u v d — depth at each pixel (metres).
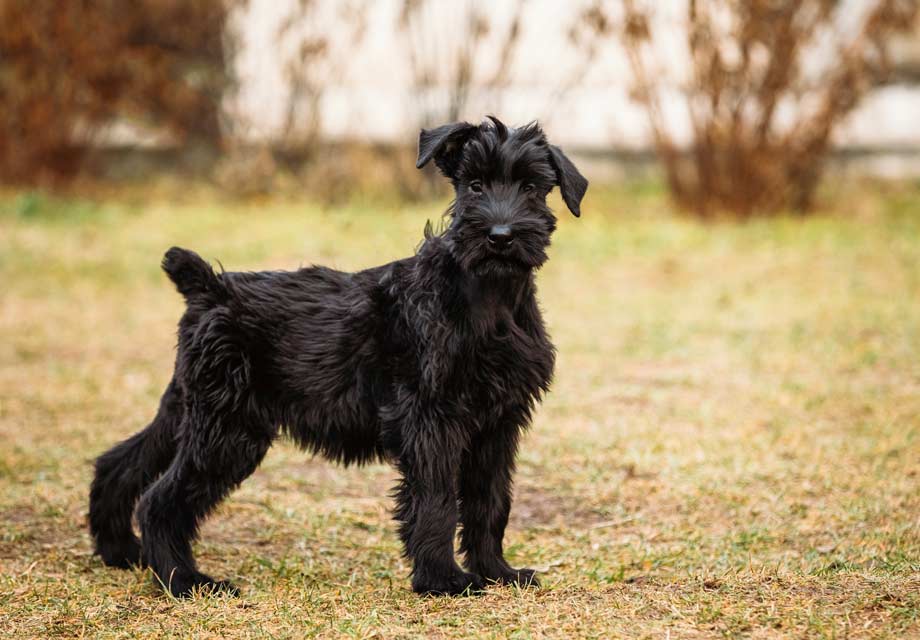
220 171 22.58
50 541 7.72
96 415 10.76
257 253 17.31
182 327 6.88
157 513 6.75
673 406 11.00
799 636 5.60
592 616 6.02
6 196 21.31
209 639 5.91
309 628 6.00
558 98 22.53
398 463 6.59
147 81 22.00
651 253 17.88
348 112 23.23
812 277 16.39
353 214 20.08
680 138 23.38
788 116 21.17
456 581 6.59
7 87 21.61
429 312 6.48
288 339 6.78
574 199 6.78
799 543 7.56
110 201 21.62
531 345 6.61
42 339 13.62
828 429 10.14
